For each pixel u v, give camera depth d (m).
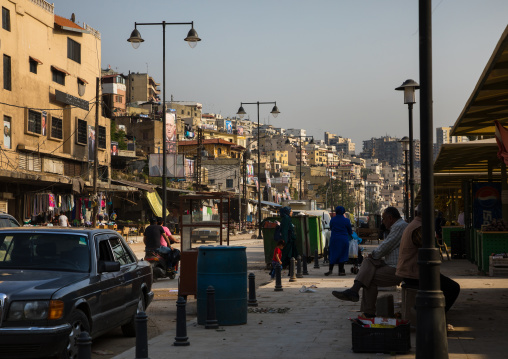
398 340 7.51
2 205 36.22
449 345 7.78
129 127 93.25
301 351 7.72
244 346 8.10
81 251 8.52
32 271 8.10
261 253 34.34
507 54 8.34
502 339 8.15
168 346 8.16
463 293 13.05
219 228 13.36
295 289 15.01
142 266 10.31
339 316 10.59
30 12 40.47
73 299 7.46
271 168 164.00
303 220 25.06
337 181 176.25
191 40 33.78
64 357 7.26
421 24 6.75
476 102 11.24
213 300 9.52
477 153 18.08
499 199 20.91
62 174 44.12
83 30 46.16
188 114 182.00
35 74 41.12
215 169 107.88
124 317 9.23
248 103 54.44
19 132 38.84
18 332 6.97
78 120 46.59
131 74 143.38
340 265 18.55
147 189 55.03
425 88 6.71
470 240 22.66
